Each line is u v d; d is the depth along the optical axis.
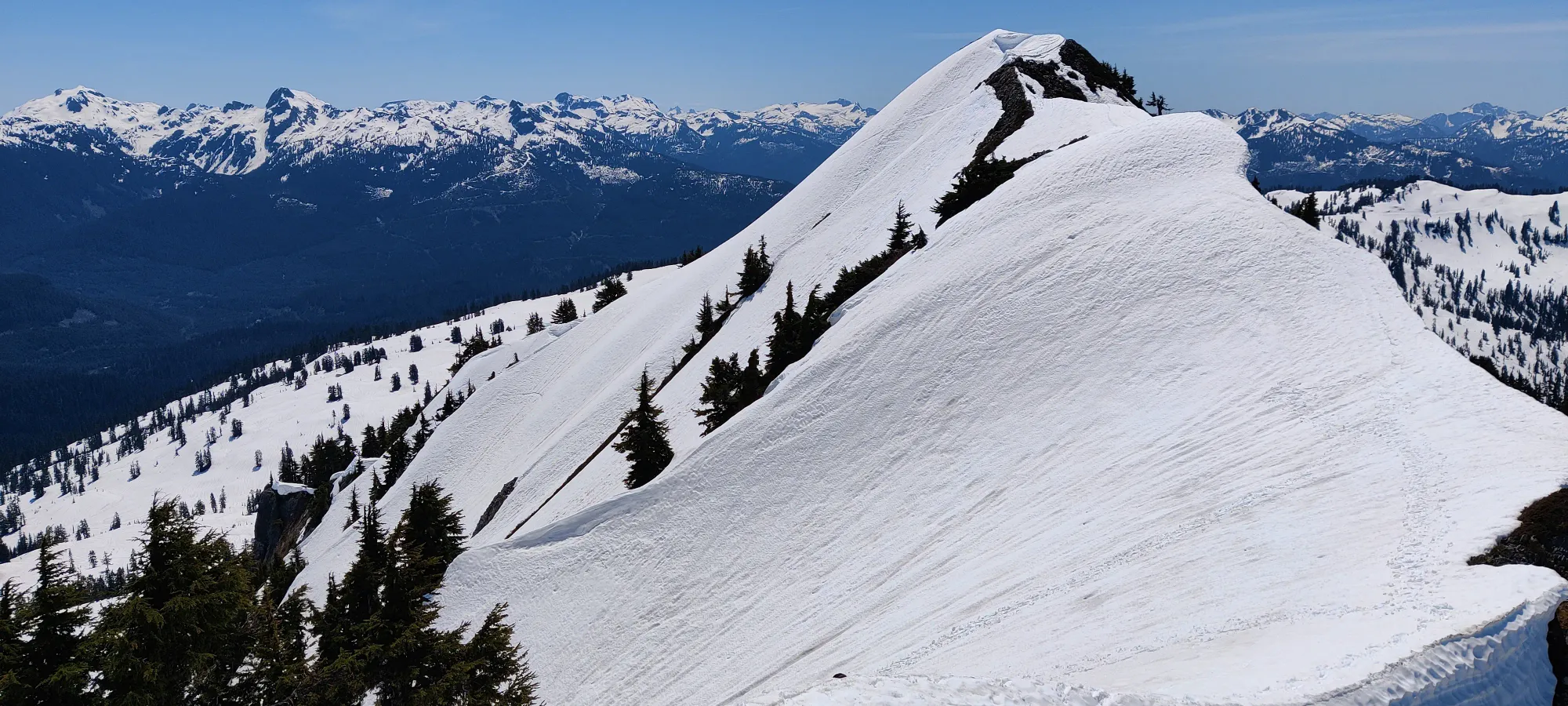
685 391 72.88
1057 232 46.06
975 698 15.93
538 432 93.06
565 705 38.03
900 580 32.19
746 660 33.38
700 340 86.12
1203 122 51.62
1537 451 22.78
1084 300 40.31
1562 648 17.58
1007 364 39.72
